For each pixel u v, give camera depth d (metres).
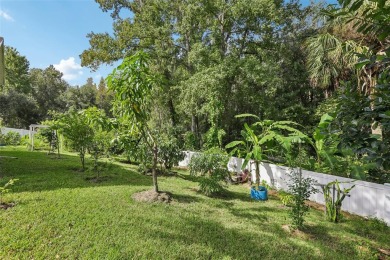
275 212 4.84
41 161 9.27
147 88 4.66
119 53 13.92
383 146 1.59
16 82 33.12
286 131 11.10
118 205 4.60
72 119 7.61
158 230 3.71
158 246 3.26
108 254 3.01
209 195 5.80
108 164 8.87
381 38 1.72
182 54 15.82
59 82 40.47
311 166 6.66
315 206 5.40
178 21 14.77
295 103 12.31
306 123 11.49
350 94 1.80
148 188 5.95
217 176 6.06
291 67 13.14
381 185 4.51
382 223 4.32
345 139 1.77
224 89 11.52
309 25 13.52
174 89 14.50
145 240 3.39
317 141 6.53
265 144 7.70
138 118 4.66
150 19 14.20
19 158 9.70
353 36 6.26
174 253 3.11
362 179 5.39
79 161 9.66
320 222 4.40
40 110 31.72
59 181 6.25
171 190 6.01
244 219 4.41
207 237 3.61
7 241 3.16
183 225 3.96
